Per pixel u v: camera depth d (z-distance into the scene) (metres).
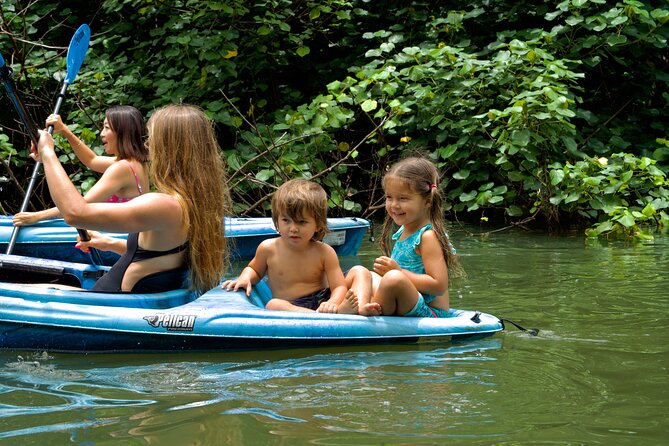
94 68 7.70
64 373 2.59
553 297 3.86
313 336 2.90
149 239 3.05
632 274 4.44
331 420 2.10
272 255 3.35
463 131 6.87
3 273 3.58
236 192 7.01
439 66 7.26
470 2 8.10
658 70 7.90
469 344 2.98
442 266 3.23
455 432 2.01
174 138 3.04
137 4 8.23
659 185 6.80
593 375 2.54
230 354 2.83
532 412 2.17
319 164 7.20
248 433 2.01
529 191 7.07
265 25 7.88
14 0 7.64
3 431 2.04
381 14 8.38
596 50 7.52
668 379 2.49
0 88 7.89
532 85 6.59
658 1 7.82
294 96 8.11
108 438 1.99
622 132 7.64
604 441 1.96
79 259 4.55
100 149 6.84
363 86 7.00
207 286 3.26
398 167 3.29
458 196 7.59
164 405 2.24
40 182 7.50
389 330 2.97
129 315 2.85
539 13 7.71
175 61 8.02
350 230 5.19
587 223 6.91
